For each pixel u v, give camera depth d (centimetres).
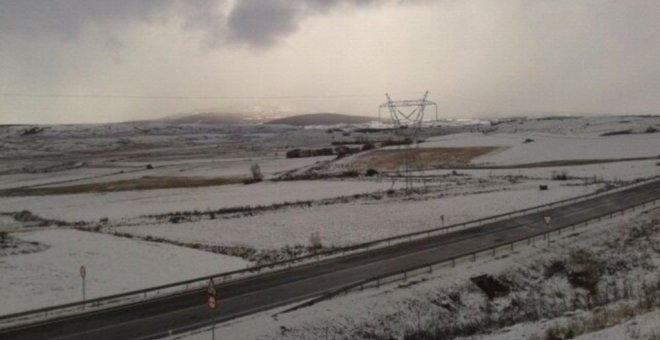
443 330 2756
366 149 13675
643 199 5819
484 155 11300
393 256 3850
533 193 6475
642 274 3697
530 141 13350
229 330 2519
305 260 3828
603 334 1994
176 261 3959
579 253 4012
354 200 6569
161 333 2477
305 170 10500
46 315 2752
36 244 4578
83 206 7281
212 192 8019
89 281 3438
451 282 3269
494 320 2944
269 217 5662
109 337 2433
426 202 6184
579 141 12762
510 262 3672
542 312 3064
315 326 2631
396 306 2927
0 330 2534
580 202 5809
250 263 3859
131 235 5019
